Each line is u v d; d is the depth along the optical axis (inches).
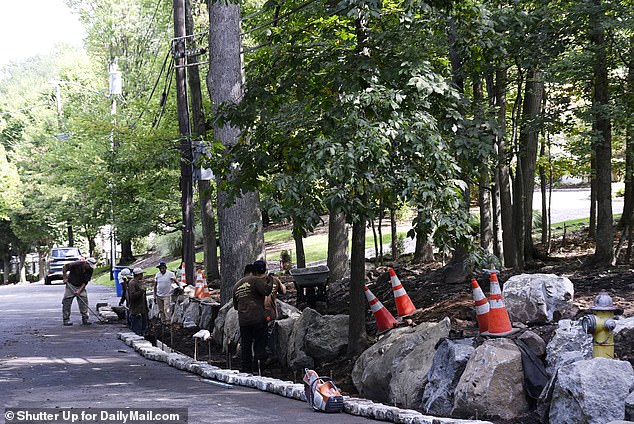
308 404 396.5
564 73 612.7
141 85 1556.3
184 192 985.5
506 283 436.8
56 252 2137.1
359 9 433.1
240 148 494.9
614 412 296.0
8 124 3139.8
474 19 476.1
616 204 1269.7
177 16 963.3
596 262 618.2
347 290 764.6
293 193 430.3
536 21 591.5
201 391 447.5
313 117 471.2
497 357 356.5
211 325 742.5
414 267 833.5
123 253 2410.2
